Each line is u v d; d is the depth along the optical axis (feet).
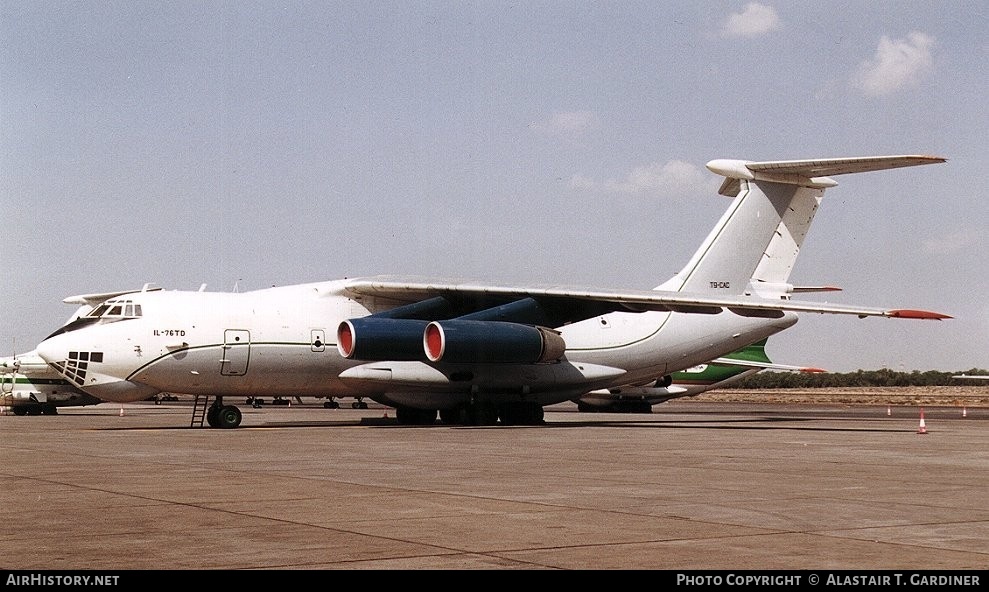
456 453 46.26
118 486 32.53
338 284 75.25
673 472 37.65
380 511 27.12
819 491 31.83
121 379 67.26
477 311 77.87
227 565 20.01
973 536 23.45
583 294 71.51
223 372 69.41
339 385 73.72
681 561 20.43
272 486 32.63
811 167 77.56
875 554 21.20
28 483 33.30
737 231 81.05
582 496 30.32
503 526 24.68
